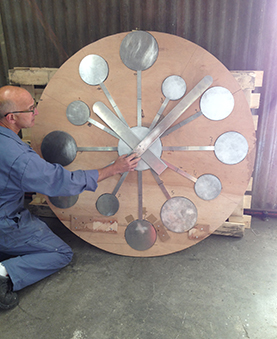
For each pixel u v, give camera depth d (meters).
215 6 2.17
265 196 2.52
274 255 1.98
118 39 1.69
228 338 1.35
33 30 2.52
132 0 2.25
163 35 1.66
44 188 1.50
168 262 1.92
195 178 1.82
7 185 1.48
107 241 1.98
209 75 1.68
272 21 2.13
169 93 1.72
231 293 1.64
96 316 1.49
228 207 1.85
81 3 2.34
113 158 1.83
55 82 1.79
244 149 1.76
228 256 1.98
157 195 1.86
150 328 1.41
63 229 2.35
